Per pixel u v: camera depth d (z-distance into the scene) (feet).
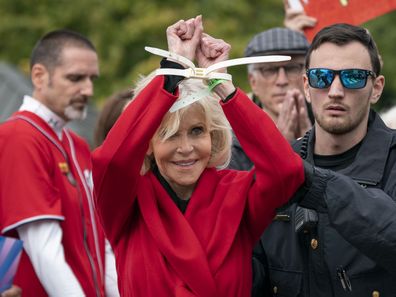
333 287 13.10
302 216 13.19
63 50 17.30
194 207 12.70
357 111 13.26
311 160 13.67
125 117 12.35
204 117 12.61
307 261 13.30
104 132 19.11
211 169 12.94
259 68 18.79
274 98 18.75
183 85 12.58
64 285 15.90
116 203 12.60
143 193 12.69
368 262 12.90
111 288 17.22
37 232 15.99
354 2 17.94
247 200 12.70
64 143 17.19
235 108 12.16
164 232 12.48
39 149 16.43
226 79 12.28
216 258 12.48
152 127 12.23
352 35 13.34
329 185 12.32
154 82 12.37
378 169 13.21
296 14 18.81
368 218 12.17
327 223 13.12
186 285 12.37
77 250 16.58
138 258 12.60
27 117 16.74
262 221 12.65
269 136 12.17
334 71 13.21
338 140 13.48
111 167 12.33
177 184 12.94
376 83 13.83
